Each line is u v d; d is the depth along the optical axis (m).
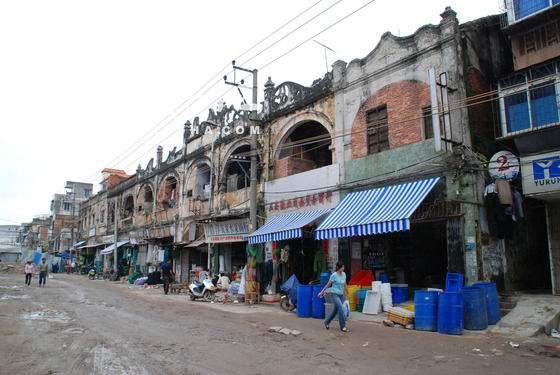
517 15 11.66
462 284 10.48
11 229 107.00
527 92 11.42
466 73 12.01
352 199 13.43
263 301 15.45
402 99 13.09
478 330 8.66
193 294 16.14
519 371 5.76
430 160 11.98
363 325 9.77
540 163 10.45
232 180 22.08
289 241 17.33
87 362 6.33
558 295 10.88
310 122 18.36
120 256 36.94
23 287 22.00
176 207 27.45
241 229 19.77
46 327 9.41
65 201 71.62
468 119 11.61
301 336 8.38
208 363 6.32
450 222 11.30
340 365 6.18
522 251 12.40
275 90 18.97
